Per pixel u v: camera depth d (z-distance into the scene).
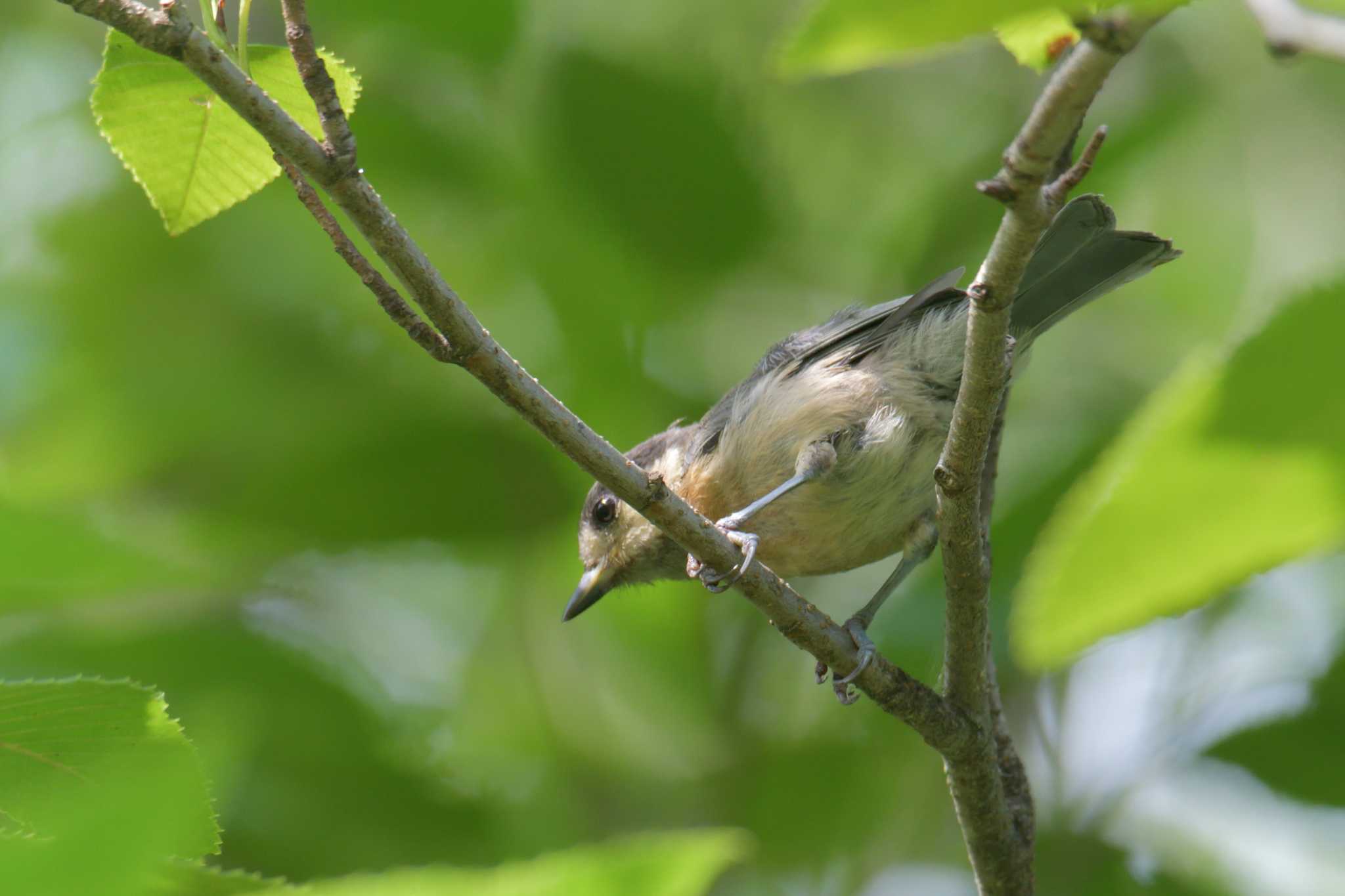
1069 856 10.13
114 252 11.98
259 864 9.61
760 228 11.90
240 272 11.91
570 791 11.05
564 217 11.91
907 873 10.89
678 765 11.31
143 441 11.59
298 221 11.85
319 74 4.97
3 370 11.76
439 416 11.39
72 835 3.30
